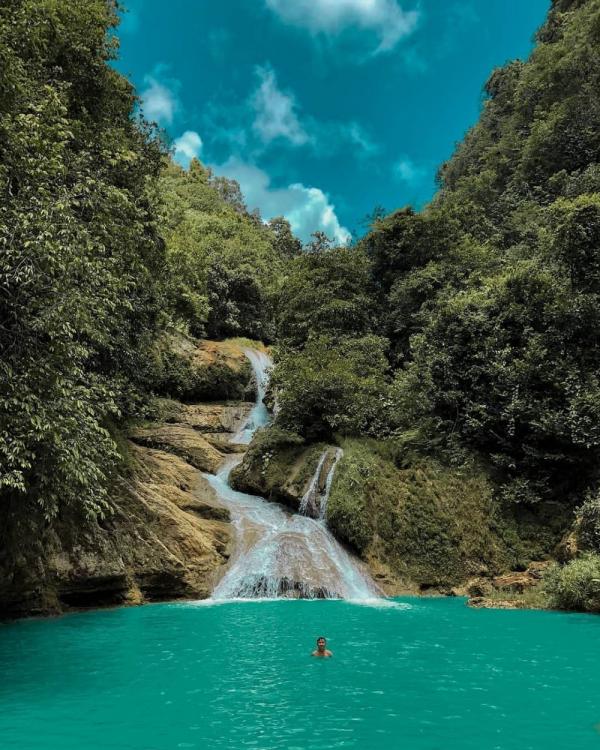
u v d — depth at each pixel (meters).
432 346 20.73
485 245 28.52
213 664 7.96
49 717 5.77
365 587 15.93
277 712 5.91
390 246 29.25
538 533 16.97
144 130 20.52
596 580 12.52
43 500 10.12
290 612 12.66
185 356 29.69
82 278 9.76
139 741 5.09
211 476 21.36
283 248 61.44
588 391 16.95
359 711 5.94
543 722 5.61
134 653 8.67
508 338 19.50
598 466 17.06
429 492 18.00
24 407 8.08
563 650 8.82
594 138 30.41
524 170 33.56
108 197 12.36
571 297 18.25
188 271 35.22
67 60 16.44
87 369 16.75
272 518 18.56
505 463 18.23
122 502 14.97
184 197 61.19
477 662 8.05
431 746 4.98
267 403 30.39
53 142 10.24
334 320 27.34
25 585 11.87
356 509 17.44
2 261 7.95
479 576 16.44
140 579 14.37
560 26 44.09
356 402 21.30
